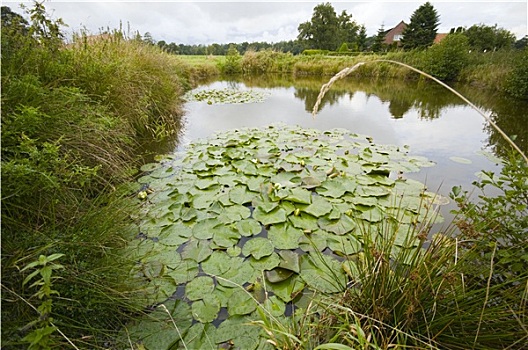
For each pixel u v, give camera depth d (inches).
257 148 123.3
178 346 41.2
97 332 40.8
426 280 40.6
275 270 56.4
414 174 101.3
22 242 42.6
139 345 40.9
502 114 192.5
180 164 106.7
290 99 260.1
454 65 352.8
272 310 47.4
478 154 121.9
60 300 39.2
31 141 49.3
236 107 222.4
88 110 83.8
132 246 61.5
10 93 61.3
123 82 122.1
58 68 86.7
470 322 37.4
